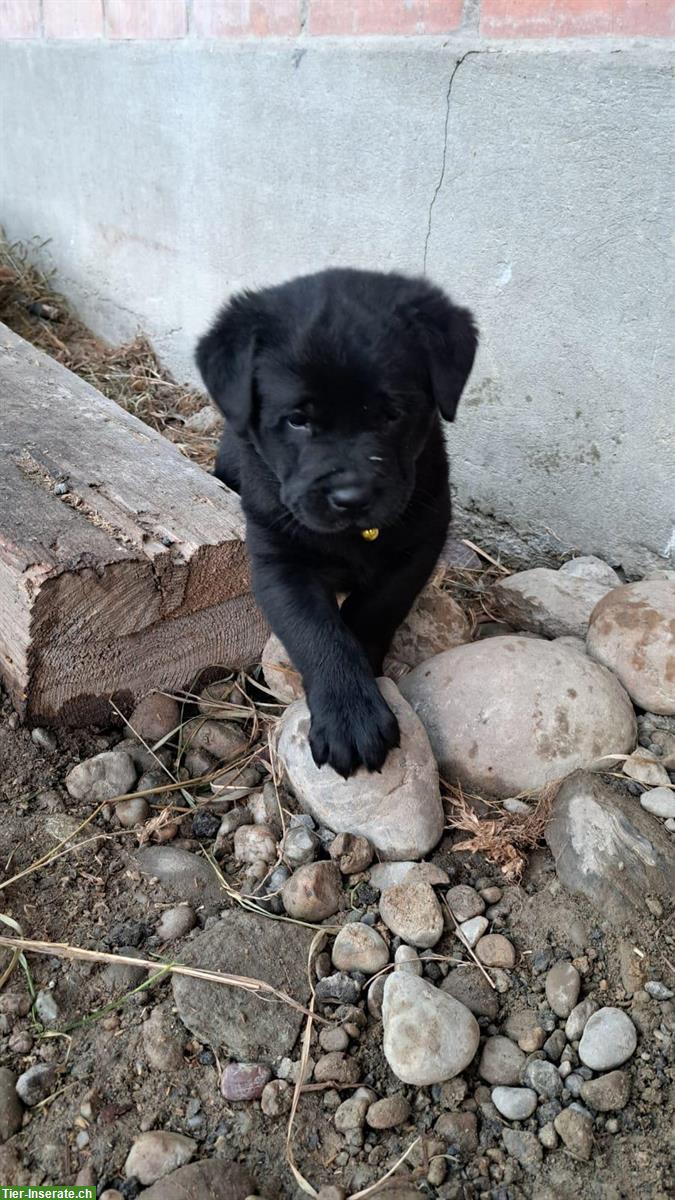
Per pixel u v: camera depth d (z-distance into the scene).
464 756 0.49
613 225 0.61
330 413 0.49
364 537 0.52
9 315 1.11
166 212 0.94
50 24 1.01
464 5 0.63
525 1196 0.35
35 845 0.48
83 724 0.56
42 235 1.16
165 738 0.55
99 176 1.02
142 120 0.92
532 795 0.49
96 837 0.48
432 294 0.52
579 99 0.59
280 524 0.53
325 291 0.51
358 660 0.49
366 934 0.42
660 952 0.41
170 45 0.86
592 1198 0.34
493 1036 0.39
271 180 0.81
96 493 0.58
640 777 0.49
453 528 0.75
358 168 0.74
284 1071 0.38
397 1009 0.38
